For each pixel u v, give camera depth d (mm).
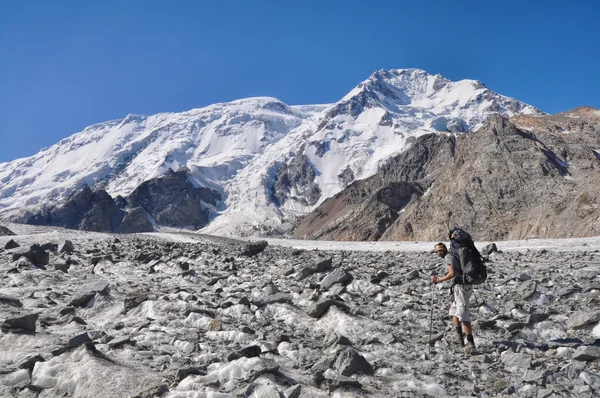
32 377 7078
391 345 9594
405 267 20875
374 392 7031
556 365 8414
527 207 139000
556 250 31969
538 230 115500
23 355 7918
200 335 9469
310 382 7184
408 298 14156
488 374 8164
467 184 157375
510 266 22438
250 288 14578
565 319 11531
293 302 12836
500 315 11992
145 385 6750
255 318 11227
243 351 7879
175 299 12242
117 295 12727
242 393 6312
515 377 8039
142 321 10344
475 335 10719
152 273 17656
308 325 11000
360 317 11117
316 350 8945
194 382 6805
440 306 13195
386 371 7848
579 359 8594
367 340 9773
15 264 16469
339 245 54719
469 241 10094
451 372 8195
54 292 12891
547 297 14125
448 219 152500
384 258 26266
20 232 44500
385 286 15680
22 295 12570
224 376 7039
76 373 6957
